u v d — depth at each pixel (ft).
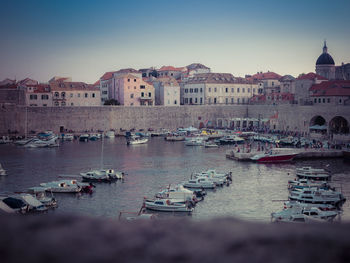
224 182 265.75
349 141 447.83
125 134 581.12
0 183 263.90
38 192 222.69
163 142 519.60
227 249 31.01
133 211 198.90
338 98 543.39
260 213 194.80
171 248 31.40
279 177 288.51
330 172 290.15
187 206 199.72
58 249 31.19
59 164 341.82
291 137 492.95
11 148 449.89
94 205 212.02
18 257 30.01
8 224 34.45
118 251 31.19
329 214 181.88
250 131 599.57
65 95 616.39
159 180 276.82
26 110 541.75
